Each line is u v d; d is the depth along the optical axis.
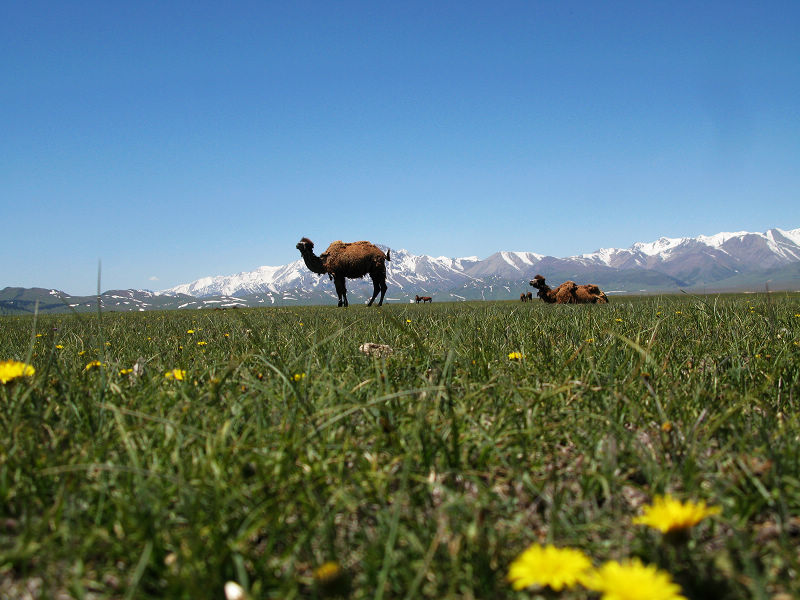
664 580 0.87
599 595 1.17
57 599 1.31
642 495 1.77
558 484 1.83
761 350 3.76
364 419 2.39
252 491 1.66
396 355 3.87
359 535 1.50
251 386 2.59
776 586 1.24
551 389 2.70
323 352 3.90
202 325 8.91
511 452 2.02
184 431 2.13
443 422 2.23
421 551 1.35
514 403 2.57
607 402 2.55
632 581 0.87
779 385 2.76
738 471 1.77
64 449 2.09
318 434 2.11
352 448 2.07
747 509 1.57
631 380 2.77
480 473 1.85
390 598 1.26
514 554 1.36
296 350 4.14
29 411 2.46
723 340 4.19
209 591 1.20
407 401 2.54
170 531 1.48
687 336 4.54
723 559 1.29
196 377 3.16
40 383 2.67
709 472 1.79
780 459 1.78
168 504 1.66
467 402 2.55
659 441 2.18
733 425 2.17
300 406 2.39
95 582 1.32
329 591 1.12
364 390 2.80
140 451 2.04
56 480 1.79
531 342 4.31
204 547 1.39
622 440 2.08
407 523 1.49
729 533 1.51
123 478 1.75
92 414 2.37
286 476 1.76
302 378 2.82
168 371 3.42
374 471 1.82
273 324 7.98
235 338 5.72
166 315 15.47
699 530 1.50
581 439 2.16
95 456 1.93
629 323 5.53
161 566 1.35
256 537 1.56
